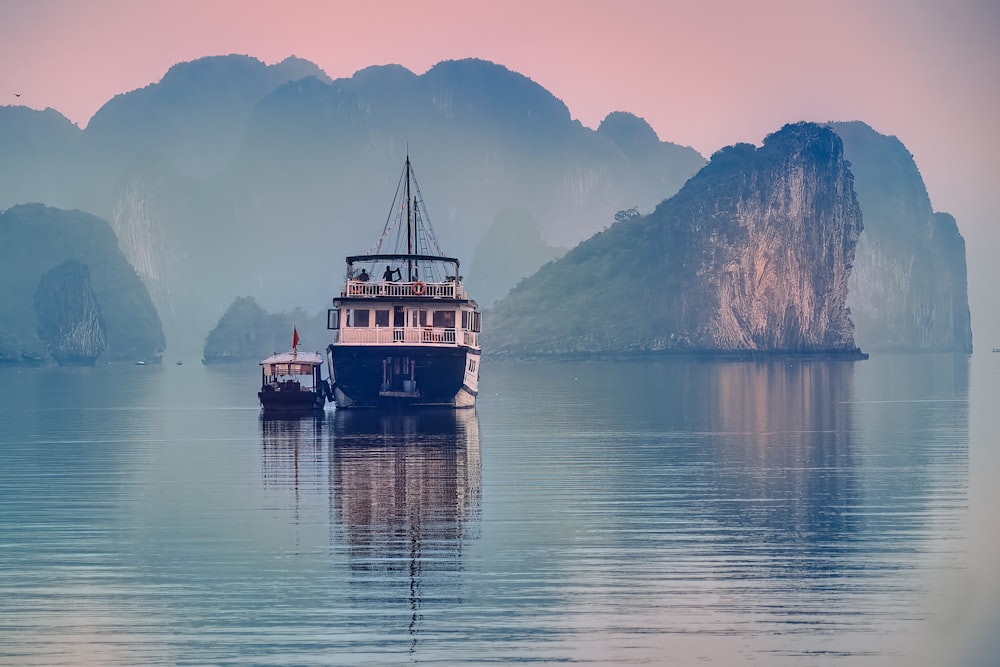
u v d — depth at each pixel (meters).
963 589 118.75
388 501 166.12
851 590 118.56
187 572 125.81
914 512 158.25
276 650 102.56
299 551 134.75
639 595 117.19
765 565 128.38
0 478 191.75
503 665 99.12
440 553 133.75
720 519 153.25
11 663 100.00
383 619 110.19
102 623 109.44
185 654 101.81
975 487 179.88
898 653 101.50
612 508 161.00
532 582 121.62
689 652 101.81
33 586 121.00
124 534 144.12
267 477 189.38
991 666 98.81
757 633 106.19
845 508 161.25
